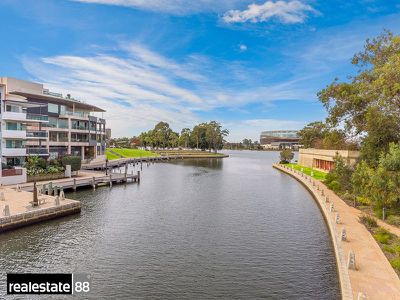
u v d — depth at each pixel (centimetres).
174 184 5469
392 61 3259
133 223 2817
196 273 1808
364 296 1203
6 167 4247
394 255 1809
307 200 4034
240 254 2102
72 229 2595
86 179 4612
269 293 1587
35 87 7088
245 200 4006
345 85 4597
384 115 3706
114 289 1617
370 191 2797
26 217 2600
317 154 7906
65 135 7100
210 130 17750
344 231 2056
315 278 1748
